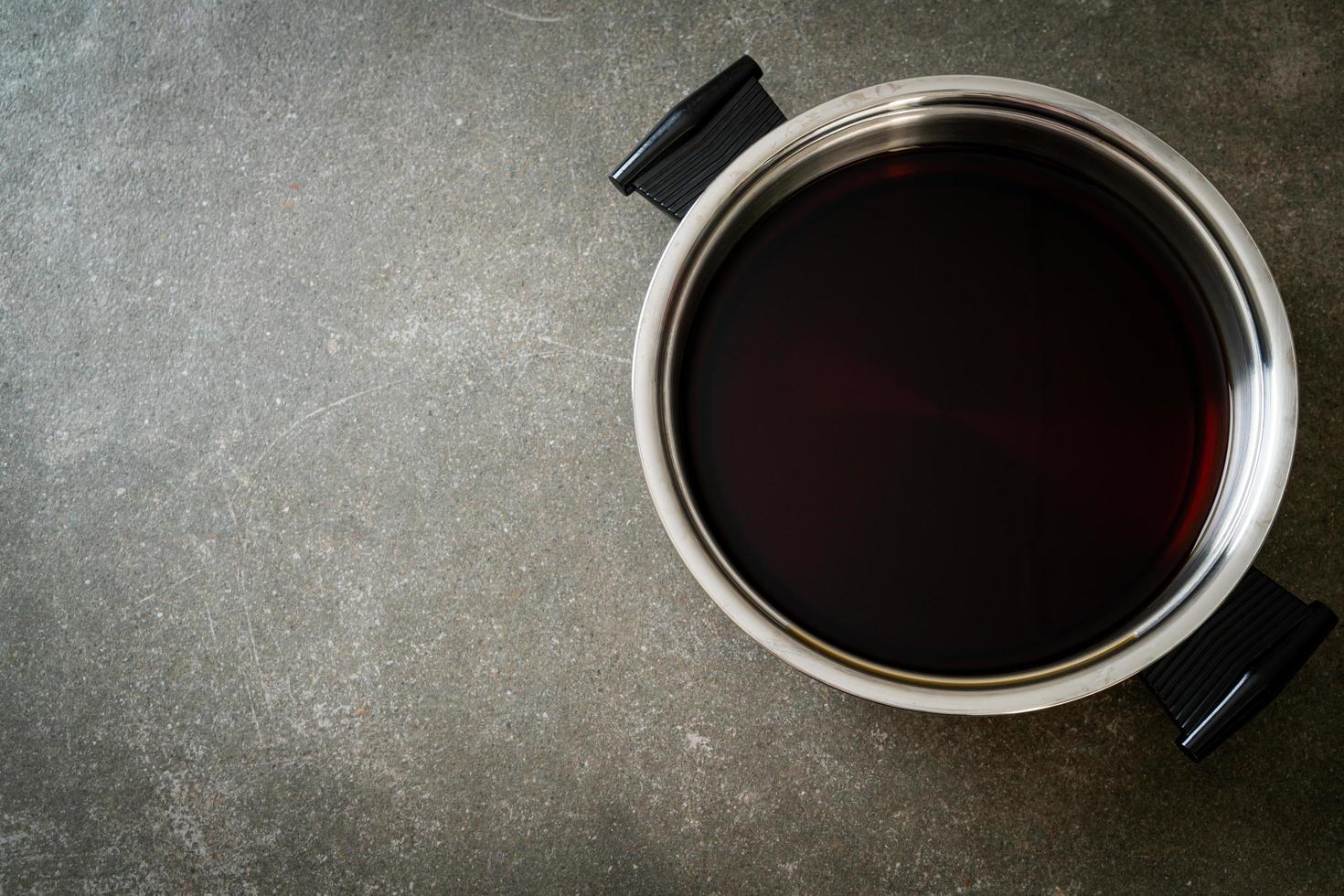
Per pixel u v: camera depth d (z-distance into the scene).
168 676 0.89
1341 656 0.83
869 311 0.77
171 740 0.88
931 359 0.76
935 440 0.75
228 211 0.91
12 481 0.91
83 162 0.92
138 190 0.91
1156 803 0.83
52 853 0.88
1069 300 0.76
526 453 0.88
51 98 0.92
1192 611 0.70
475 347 0.89
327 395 0.89
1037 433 0.75
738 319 0.77
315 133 0.91
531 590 0.87
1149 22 0.86
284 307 0.90
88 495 0.90
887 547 0.75
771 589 0.75
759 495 0.75
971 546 0.75
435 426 0.88
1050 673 0.70
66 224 0.92
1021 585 0.74
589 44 0.89
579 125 0.89
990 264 0.76
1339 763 0.83
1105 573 0.74
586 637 0.87
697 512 0.74
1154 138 0.72
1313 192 0.85
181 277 0.91
